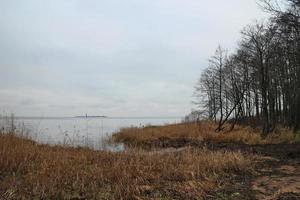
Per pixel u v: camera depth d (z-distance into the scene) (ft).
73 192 25.54
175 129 93.86
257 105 120.98
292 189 26.94
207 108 144.87
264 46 87.86
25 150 36.68
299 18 49.60
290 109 98.48
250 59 109.50
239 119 128.77
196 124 100.17
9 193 23.66
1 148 35.27
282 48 61.57
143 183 28.60
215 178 30.22
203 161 35.47
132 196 25.02
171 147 67.26
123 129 99.55
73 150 45.14
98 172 30.81
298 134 78.54
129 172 31.48
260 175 32.65
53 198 24.16
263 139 73.92
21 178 28.68
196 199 24.59
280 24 52.75
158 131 92.38
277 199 24.22
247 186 28.12
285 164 38.99
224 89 140.15
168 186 27.71
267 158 43.86
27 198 23.54
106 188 26.73
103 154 42.29
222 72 138.21
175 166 34.58
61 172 30.66
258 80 102.58
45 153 37.88
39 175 29.22
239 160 35.91
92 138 67.41
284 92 101.14
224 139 76.59
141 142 77.97
